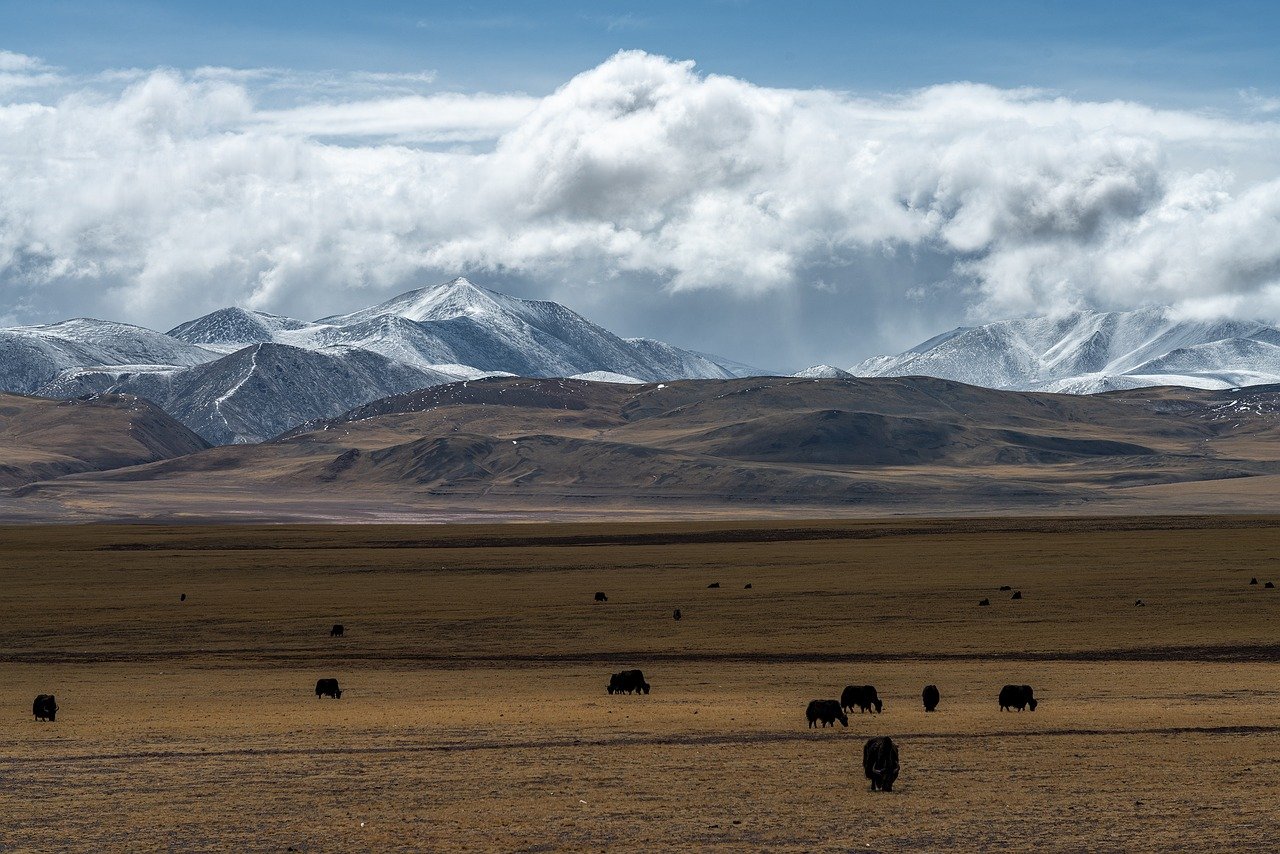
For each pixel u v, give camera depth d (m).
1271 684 186.75
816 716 146.25
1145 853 86.38
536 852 88.06
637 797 105.50
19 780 115.19
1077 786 108.12
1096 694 177.88
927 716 156.50
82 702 183.00
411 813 100.06
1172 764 117.75
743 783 111.38
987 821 95.81
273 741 137.75
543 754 127.38
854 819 97.00
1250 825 93.25
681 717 156.38
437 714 162.00
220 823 97.12
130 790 110.12
